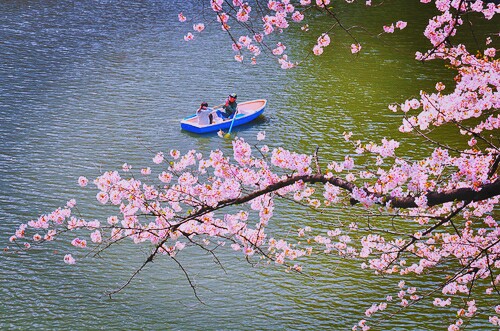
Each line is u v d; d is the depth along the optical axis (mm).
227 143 33094
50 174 28812
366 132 33406
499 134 32188
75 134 32938
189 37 15766
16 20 52156
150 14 54812
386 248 15383
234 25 51312
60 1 58094
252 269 22234
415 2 58219
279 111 36281
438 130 32906
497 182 10164
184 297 21109
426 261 15227
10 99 36938
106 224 24797
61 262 22641
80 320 20141
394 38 48781
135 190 12578
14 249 23281
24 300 20891
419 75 41500
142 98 37719
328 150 31531
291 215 25031
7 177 28344
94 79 40312
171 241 23469
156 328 19828
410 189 10633
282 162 10805
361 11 55688
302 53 45531
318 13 54781
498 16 52406
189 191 12125
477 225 23625
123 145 32094
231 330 19719
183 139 33219
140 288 21484
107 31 50062
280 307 20594
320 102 37344
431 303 20359
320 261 22500
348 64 43500
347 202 25391
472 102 12000
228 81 40594
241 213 12352
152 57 44438
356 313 20219
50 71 41469
